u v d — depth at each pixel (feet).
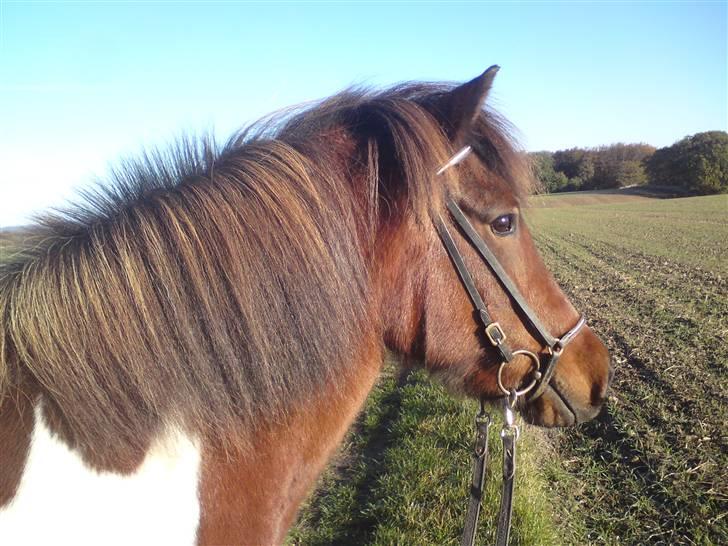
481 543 11.46
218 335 4.48
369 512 13.21
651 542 11.98
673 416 17.44
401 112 5.43
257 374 4.59
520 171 5.90
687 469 14.17
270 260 4.71
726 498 12.89
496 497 12.75
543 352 5.93
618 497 13.78
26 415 4.23
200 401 4.44
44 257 4.58
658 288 39.96
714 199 165.07
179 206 4.72
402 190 5.37
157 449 4.38
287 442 5.08
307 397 4.91
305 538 12.78
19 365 4.34
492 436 15.96
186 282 4.53
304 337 4.73
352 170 5.43
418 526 12.26
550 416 6.37
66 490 4.05
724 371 21.17
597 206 154.61
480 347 5.70
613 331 28.45
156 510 4.28
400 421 17.92
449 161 5.41
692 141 204.33
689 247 65.31
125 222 4.65
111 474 4.20
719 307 32.27
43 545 3.90
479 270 5.56
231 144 5.56
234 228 4.69
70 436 4.19
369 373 5.68
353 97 5.99
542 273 6.10
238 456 4.75
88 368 4.23
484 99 5.35
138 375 4.28
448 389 6.22
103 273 4.42
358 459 16.38
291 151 5.23
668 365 22.16
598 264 55.01
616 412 18.03
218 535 4.62
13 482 4.01
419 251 5.43
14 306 4.36
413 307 5.53
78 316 4.32
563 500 13.80
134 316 4.39
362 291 5.16
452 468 14.43
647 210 136.15
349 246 5.08
